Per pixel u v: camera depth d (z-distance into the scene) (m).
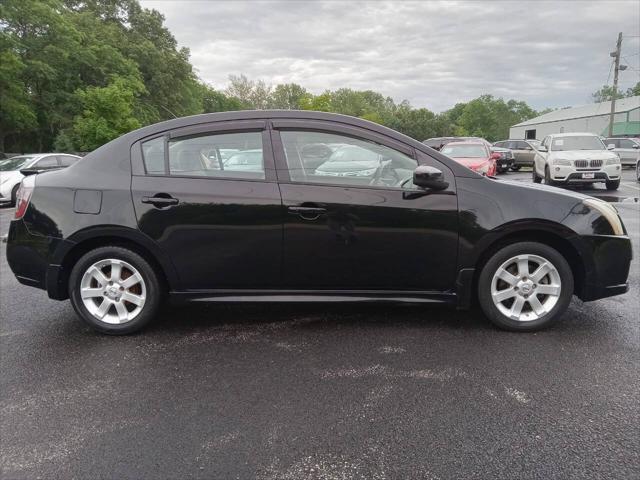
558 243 3.66
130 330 3.71
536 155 16.34
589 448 2.27
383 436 2.39
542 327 3.63
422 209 3.50
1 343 3.61
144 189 3.54
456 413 2.58
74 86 34.12
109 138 25.11
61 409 2.69
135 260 3.61
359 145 3.60
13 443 2.39
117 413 2.64
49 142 34.75
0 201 13.15
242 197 3.51
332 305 4.31
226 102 77.75
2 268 6.00
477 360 3.19
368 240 3.52
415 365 3.14
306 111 3.68
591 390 2.79
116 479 2.12
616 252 3.57
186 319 4.06
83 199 3.56
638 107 49.97
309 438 2.38
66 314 4.25
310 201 3.49
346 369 3.11
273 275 3.61
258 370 3.12
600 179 13.57
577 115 59.56
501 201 3.52
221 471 2.15
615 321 3.85
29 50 30.45
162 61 46.22
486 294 3.61
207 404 2.71
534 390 2.80
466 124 98.56
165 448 2.32
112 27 42.09
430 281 3.61
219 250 3.56
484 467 2.15
